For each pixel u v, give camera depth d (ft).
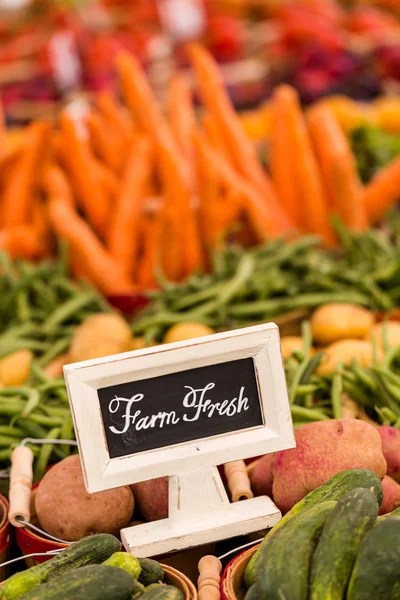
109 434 4.32
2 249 9.73
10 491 4.80
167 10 15.65
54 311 8.67
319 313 7.77
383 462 4.68
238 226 9.88
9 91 14.35
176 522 4.46
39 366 7.11
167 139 9.80
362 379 5.87
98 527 4.64
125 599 3.52
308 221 10.44
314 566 3.41
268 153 12.14
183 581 3.97
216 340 4.39
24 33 17.25
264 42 16.17
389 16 18.95
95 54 14.76
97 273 9.41
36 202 10.66
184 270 9.82
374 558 3.26
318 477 4.54
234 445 4.45
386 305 8.38
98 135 10.72
